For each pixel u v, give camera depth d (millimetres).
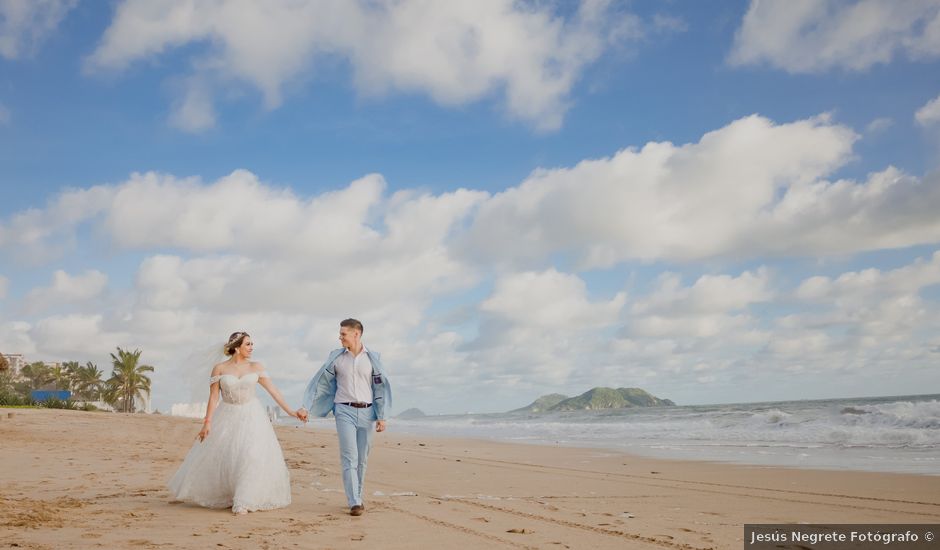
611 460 14484
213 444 6301
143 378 82188
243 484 6090
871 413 25109
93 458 11641
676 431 27312
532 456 15742
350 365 6512
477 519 6246
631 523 6250
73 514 5637
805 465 12539
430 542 5004
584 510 7109
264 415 6559
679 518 6645
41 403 40719
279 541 4789
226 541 4707
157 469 10031
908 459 13188
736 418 33250
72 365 104812
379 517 6160
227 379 6367
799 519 6652
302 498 7258
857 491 8914
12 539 4473
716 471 11797
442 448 19141
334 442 19391
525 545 5043
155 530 5051
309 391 6527
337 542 4871
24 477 8625
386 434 32625
